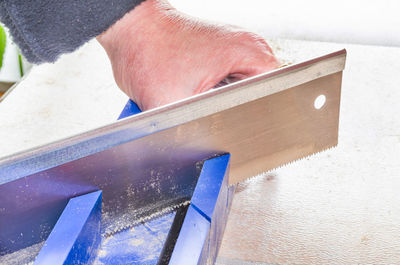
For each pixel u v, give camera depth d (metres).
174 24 0.71
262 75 0.59
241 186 0.80
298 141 0.69
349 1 1.27
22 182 0.51
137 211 0.64
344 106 0.99
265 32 1.32
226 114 0.59
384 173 0.81
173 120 0.56
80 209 0.54
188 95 0.71
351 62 1.14
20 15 0.54
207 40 0.69
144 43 0.71
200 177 0.60
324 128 0.69
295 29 1.30
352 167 0.83
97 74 1.18
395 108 0.98
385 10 1.24
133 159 0.57
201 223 0.54
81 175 0.54
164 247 0.64
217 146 0.62
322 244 0.67
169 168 0.61
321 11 1.28
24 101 1.09
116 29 0.72
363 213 0.73
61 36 0.57
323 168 0.83
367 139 0.89
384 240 0.68
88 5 0.55
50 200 0.54
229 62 0.68
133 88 0.75
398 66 1.12
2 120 1.03
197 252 0.50
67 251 0.49
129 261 0.62
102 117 1.02
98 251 0.61
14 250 0.57
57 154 0.51
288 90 0.62
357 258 0.65
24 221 0.55
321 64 0.62
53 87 1.14
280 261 0.65
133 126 0.54
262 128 0.63
